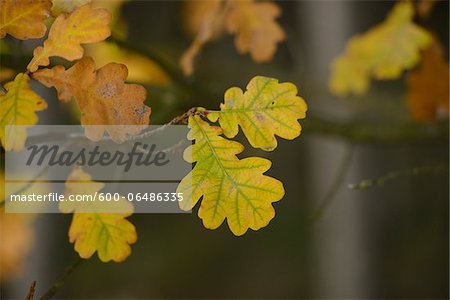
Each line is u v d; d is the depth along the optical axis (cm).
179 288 635
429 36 191
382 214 436
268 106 133
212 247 670
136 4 419
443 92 192
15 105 132
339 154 392
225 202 132
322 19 376
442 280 531
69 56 133
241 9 173
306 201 652
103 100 132
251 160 132
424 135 223
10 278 332
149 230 674
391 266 511
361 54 197
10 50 165
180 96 190
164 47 377
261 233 670
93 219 139
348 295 409
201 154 132
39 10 135
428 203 546
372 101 348
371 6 383
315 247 532
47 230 356
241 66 390
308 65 388
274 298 611
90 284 608
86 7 134
